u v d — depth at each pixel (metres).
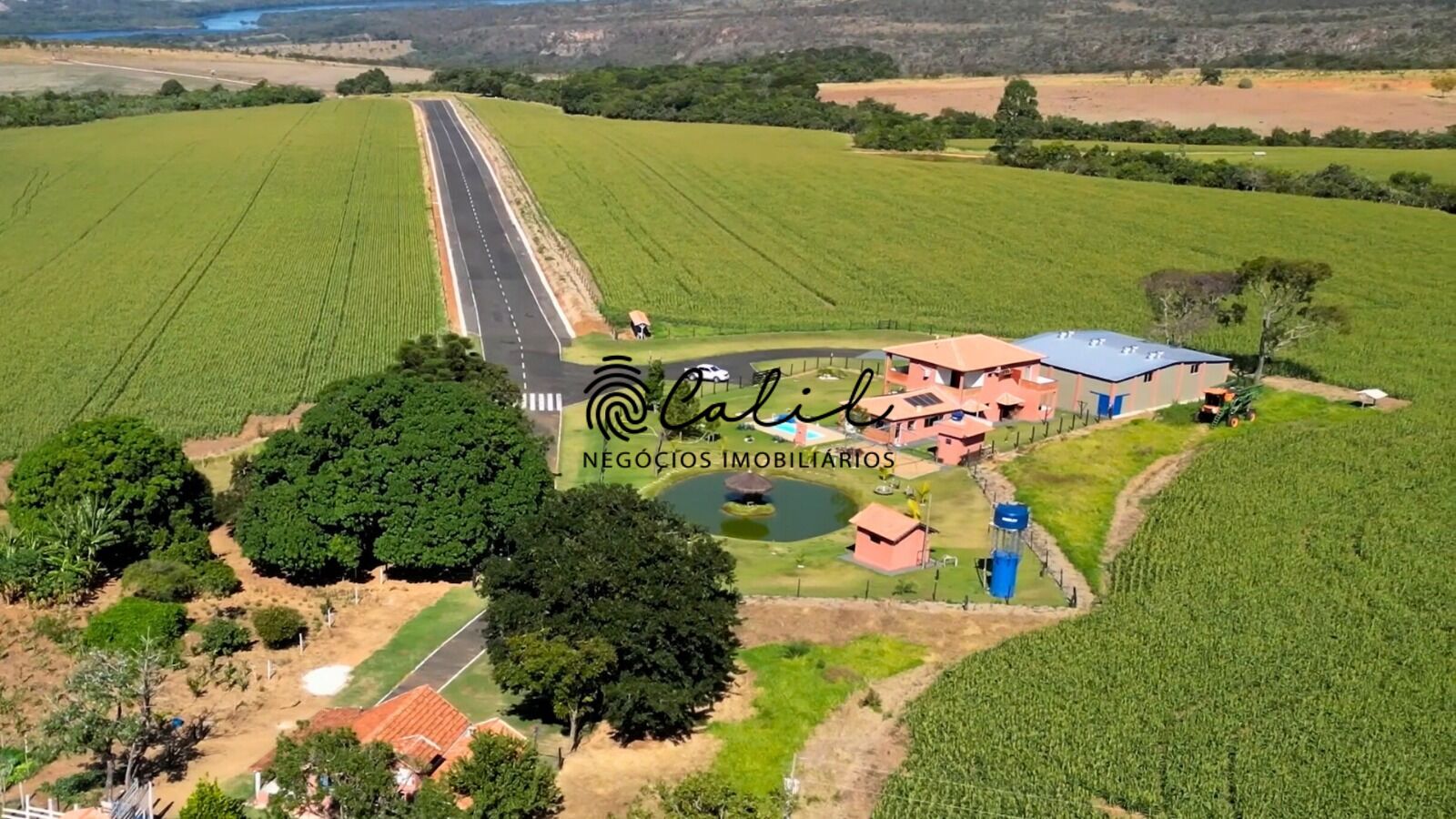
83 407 115.31
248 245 182.50
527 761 59.09
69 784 60.97
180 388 121.62
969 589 84.88
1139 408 120.00
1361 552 88.56
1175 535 91.50
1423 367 133.75
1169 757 64.31
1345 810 60.16
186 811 55.03
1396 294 163.12
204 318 145.88
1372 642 76.12
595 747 67.00
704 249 186.62
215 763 63.84
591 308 156.00
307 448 83.81
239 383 123.50
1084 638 77.12
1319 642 76.31
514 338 144.50
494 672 68.00
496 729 64.38
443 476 82.94
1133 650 75.50
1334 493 99.06
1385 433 112.12
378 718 63.34
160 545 84.94
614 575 68.62
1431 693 70.62
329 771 55.91
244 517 84.19
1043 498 99.19
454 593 83.50
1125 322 151.88
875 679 74.25
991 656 75.19
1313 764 63.69
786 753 67.00
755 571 86.69
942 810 60.44
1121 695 70.31
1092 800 61.69
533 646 65.38
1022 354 118.88
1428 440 110.38
